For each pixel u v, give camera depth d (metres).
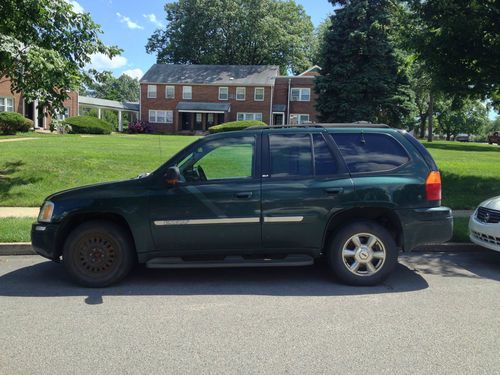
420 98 52.56
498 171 15.63
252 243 5.62
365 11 33.56
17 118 29.97
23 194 11.16
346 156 5.74
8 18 12.05
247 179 5.62
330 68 35.25
